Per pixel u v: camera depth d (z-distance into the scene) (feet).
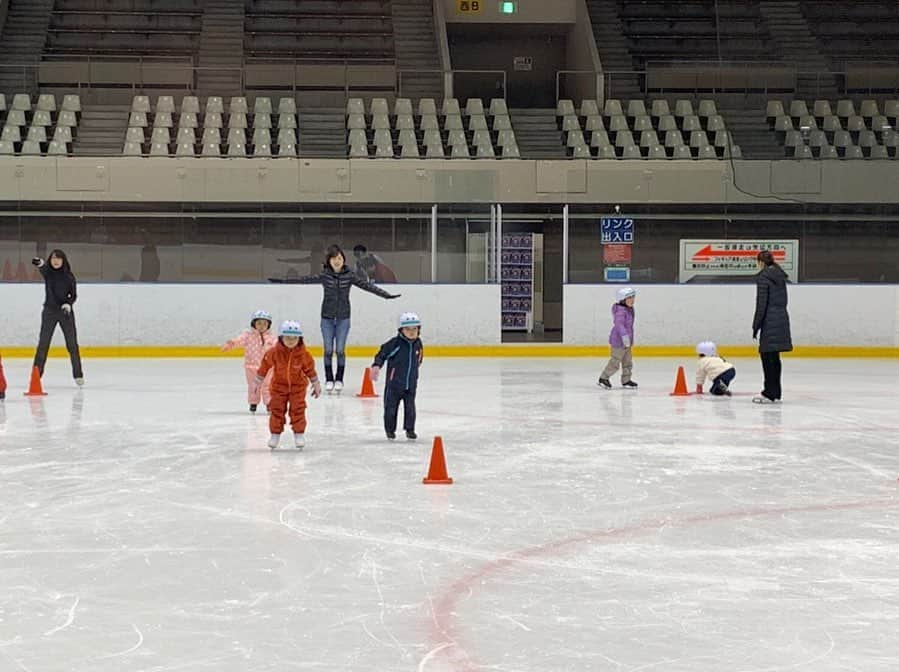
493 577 17.61
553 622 15.33
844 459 29.35
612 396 45.16
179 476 26.48
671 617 15.58
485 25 96.89
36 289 65.00
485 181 68.23
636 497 24.08
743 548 19.58
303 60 88.33
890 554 19.20
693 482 25.88
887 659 13.88
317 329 66.95
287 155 71.97
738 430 34.96
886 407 41.55
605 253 69.00
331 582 17.26
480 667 13.55
